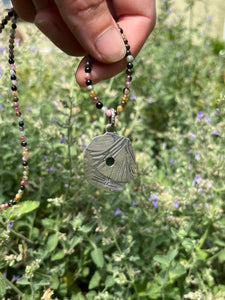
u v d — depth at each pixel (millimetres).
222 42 520
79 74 153
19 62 288
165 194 208
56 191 242
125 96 160
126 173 158
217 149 236
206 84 394
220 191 233
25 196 249
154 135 365
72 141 227
